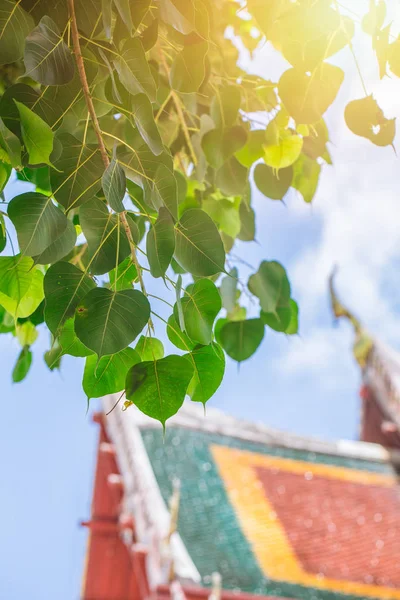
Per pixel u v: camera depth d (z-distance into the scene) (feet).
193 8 4.95
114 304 4.19
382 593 45.03
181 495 50.75
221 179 6.46
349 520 55.72
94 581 55.57
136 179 4.87
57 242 4.61
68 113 4.99
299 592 42.78
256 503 54.24
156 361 4.36
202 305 4.67
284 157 6.35
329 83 5.22
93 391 4.63
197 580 38.06
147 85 4.76
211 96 6.55
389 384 79.41
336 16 4.96
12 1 4.59
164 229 4.33
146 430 57.93
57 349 5.87
